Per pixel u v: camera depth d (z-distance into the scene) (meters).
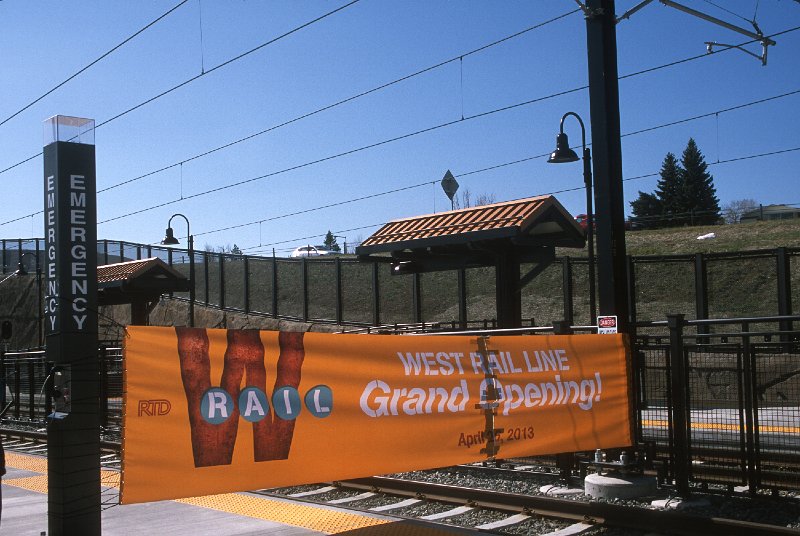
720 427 11.32
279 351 7.25
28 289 47.22
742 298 29.95
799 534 7.05
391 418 7.89
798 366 11.62
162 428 6.55
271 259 33.69
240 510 9.24
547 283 33.12
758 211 56.12
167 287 31.31
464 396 8.40
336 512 9.07
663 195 82.50
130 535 8.05
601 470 9.70
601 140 9.89
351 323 30.12
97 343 6.56
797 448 10.40
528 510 8.82
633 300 20.50
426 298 31.80
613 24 10.05
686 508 8.76
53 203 6.49
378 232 19.91
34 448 17.67
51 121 6.53
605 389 9.56
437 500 9.70
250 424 7.03
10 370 25.00
